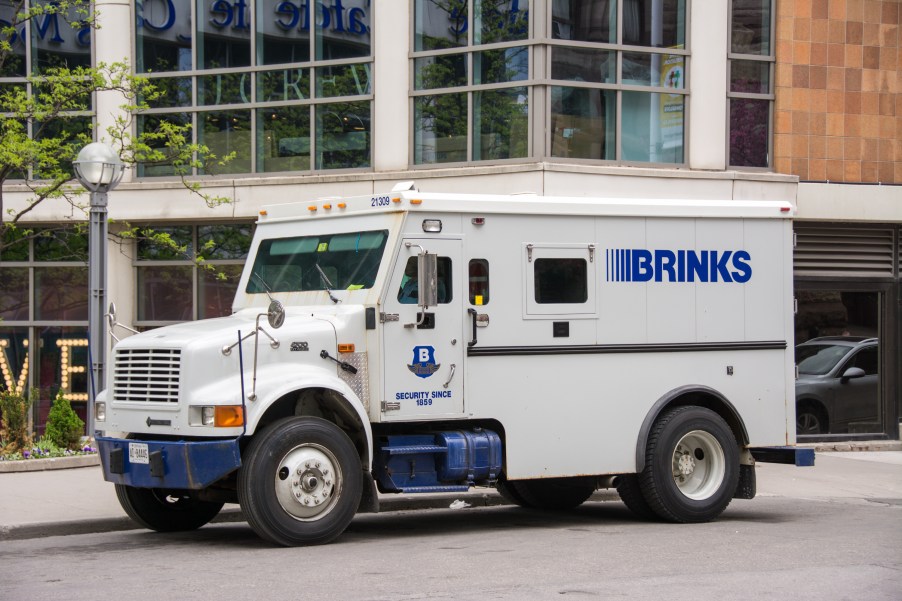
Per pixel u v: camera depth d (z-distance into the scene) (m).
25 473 15.27
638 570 9.23
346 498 10.53
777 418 12.88
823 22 20.83
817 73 20.81
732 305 12.69
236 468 10.22
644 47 19.81
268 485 10.20
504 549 10.36
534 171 18.56
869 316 21.38
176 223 21.38
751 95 20.52
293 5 20.83
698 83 20.08
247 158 21.02
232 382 10.34
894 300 21.42
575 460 11.80
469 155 19.56
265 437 10.24
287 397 10.69
